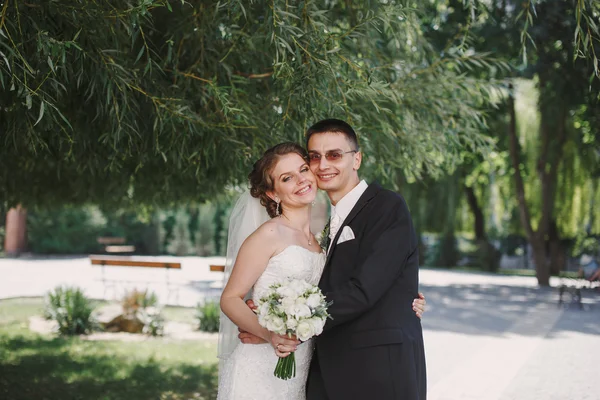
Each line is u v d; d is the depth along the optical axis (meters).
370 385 2.85
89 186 6.50
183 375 7.42
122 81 3.43
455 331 10.38
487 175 23.62
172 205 7.84
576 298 15.54
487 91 5.12
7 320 11.26
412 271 3.04
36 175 6.31
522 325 11.11
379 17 3.77
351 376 2.89
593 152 19.69
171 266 12.85
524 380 6.89
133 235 31.03
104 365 7.86
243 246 3.07
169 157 4.65
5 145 3.93
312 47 3.54
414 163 5.10
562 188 20.34
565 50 12.27
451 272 24.39
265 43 3.96
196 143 4.42
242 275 3.02
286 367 2.90
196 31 4.17
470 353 8.49
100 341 9.57
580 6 3.38
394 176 5.23
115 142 3.64
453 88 4.89
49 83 3.44
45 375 7.23
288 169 3.13
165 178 5.38
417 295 3.09
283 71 3.62
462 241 27.34
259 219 3.33
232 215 3.41
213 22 4.08
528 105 19.69
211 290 16.39
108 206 7.74
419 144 4.83
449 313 12.67
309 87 3.59
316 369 3.13
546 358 8.14
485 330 10.52
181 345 9.37
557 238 23.23
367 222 3.00
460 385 6.65
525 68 13.13
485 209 25.86
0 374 7.18
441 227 24.53
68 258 27.31
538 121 19.62
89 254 29.78
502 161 21.75
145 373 7.47
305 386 3.20
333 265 3.00
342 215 3.16
